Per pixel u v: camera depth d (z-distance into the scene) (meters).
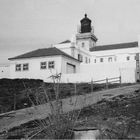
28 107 14.31
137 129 7.64
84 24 68.88
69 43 43.50
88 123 8.38
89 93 17.33
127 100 12.27
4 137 7.74
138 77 27.23
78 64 35.00
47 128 7.13
